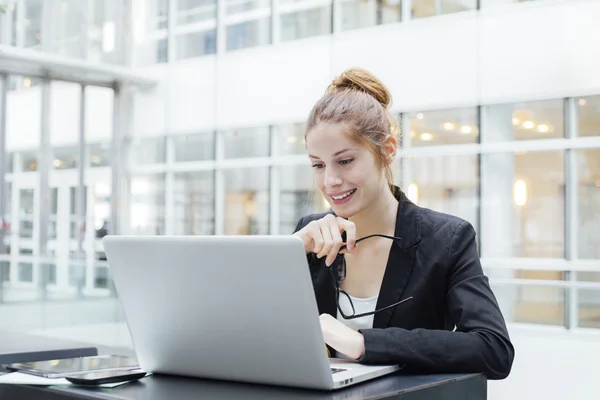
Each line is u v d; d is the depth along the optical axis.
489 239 8.05
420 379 1.12
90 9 10.95
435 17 8.30
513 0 7.80
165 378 1.21
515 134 7.96
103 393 1.06
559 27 7.51
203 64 10.78
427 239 1.38
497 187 8.05
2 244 9.94
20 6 10.27
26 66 10.34
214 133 10.73
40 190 10.50
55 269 10.16
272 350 1.07
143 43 11.31
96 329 8.77
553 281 7.41
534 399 5.27
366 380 1.11
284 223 10.09
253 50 10.20
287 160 10.05
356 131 1.30
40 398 1.12
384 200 1.40
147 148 11.34
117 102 11.34
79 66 10.52
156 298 1.18
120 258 1.20
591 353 6.36
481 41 7.99
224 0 10.52
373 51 8.80
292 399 0.99
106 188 11.19
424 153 8.41
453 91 8.16
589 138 7.59
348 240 1.28
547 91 7.61
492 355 1.22
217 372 1.17
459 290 1.34
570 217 7.68
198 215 10.91
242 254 1.05
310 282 1.00
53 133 10.71
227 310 1.10
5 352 1.75
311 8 9.55
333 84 1.42
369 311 1.40
